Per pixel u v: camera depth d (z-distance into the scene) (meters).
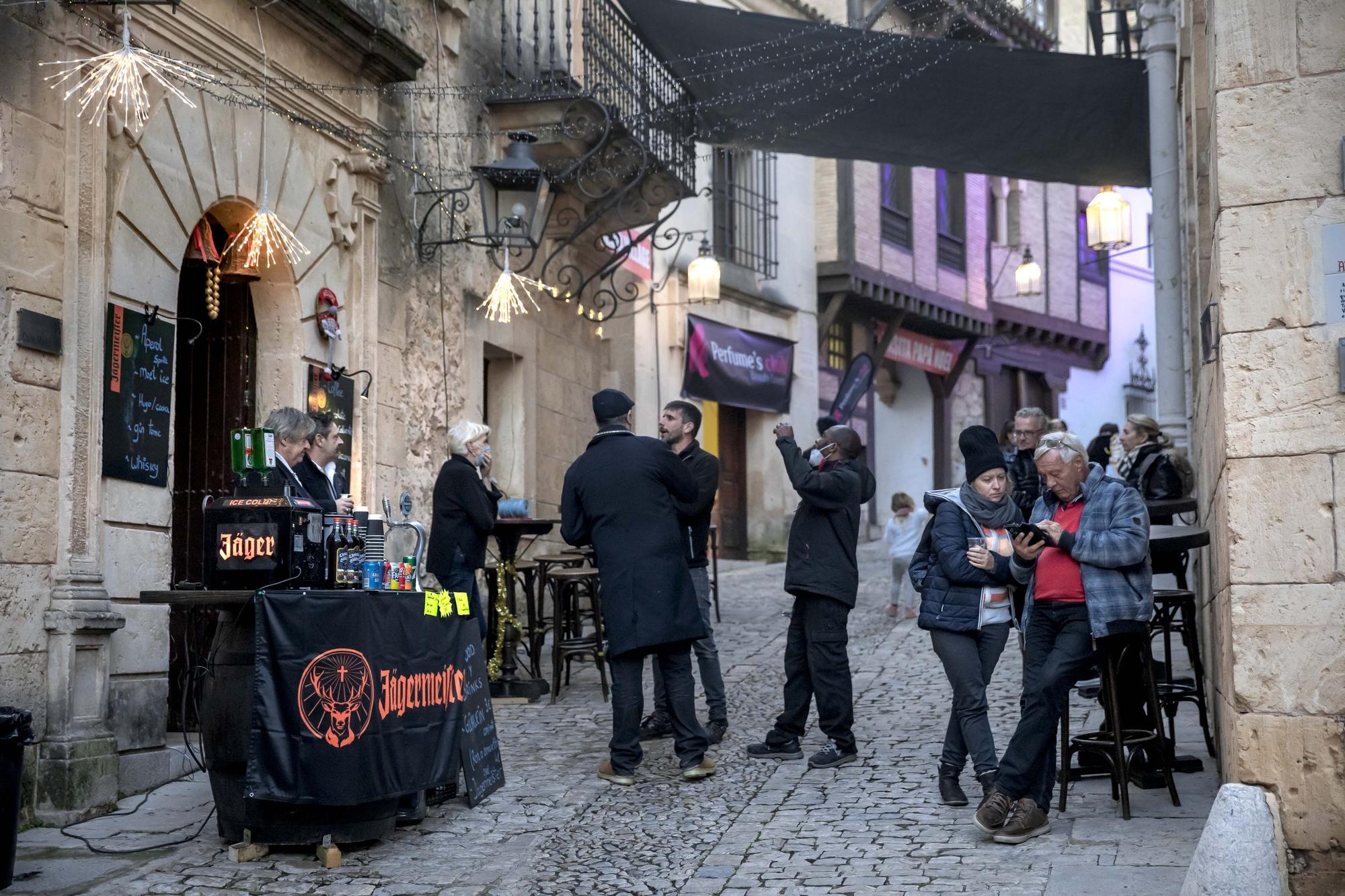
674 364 18.33
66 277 6.57
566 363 14.09
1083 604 5.68
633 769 6.86
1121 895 4.85
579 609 10.79
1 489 6.11
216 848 5.75
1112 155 12.60
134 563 6.99
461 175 11.37
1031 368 29.16
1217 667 6.40
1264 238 5.05
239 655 5.61
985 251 26.22
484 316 11.89
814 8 21.27
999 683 9.20
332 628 5.53
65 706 6.33
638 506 6.83
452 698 6.18
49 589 6.39
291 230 8.70
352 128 9.58
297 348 8.74
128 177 7.04
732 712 8.66
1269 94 5.08
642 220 13.84
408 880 5.37
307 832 5.57
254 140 8.30
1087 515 5.73
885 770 6.95
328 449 7.05
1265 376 5.01
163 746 7.12
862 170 22.31
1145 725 6.45
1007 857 5.38
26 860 5.59
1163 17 11.13
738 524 20.72
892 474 26.88
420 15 10.84
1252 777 4.90
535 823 6.16
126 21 6.29
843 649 7.09
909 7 18.66
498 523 9.04
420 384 10.59
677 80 12.76
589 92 11.88
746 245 20.17
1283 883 4.76
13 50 6.30
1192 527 6.86
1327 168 4.98
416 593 5.97
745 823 6.08
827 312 22.02
